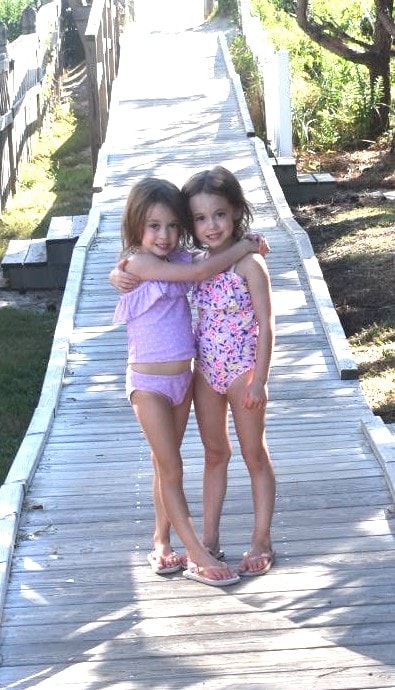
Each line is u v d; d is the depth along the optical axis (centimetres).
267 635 414
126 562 475
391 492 530
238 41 2033
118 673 395
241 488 550
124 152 1423
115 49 2130
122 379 745
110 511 528
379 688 381
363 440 614
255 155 1377
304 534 493
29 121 1777
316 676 389
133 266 438
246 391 440
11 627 426
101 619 430
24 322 1059
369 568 461
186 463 590
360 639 410
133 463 596
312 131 1603
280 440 620
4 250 1291
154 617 430
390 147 1559
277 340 800
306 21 1520
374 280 1052
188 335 445
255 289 439
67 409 694
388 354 857
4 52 1566
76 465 595
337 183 1426
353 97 1605
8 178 1553
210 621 425
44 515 524
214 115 1617
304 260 946
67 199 1547
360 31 1814
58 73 2211
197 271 434
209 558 451
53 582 459
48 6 2184
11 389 889
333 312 828
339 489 541
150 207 430
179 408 451
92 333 833
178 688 385
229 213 438
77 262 976
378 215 1271
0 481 713
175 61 2031
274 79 1473
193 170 1321
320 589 445
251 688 383
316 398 697
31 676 395
